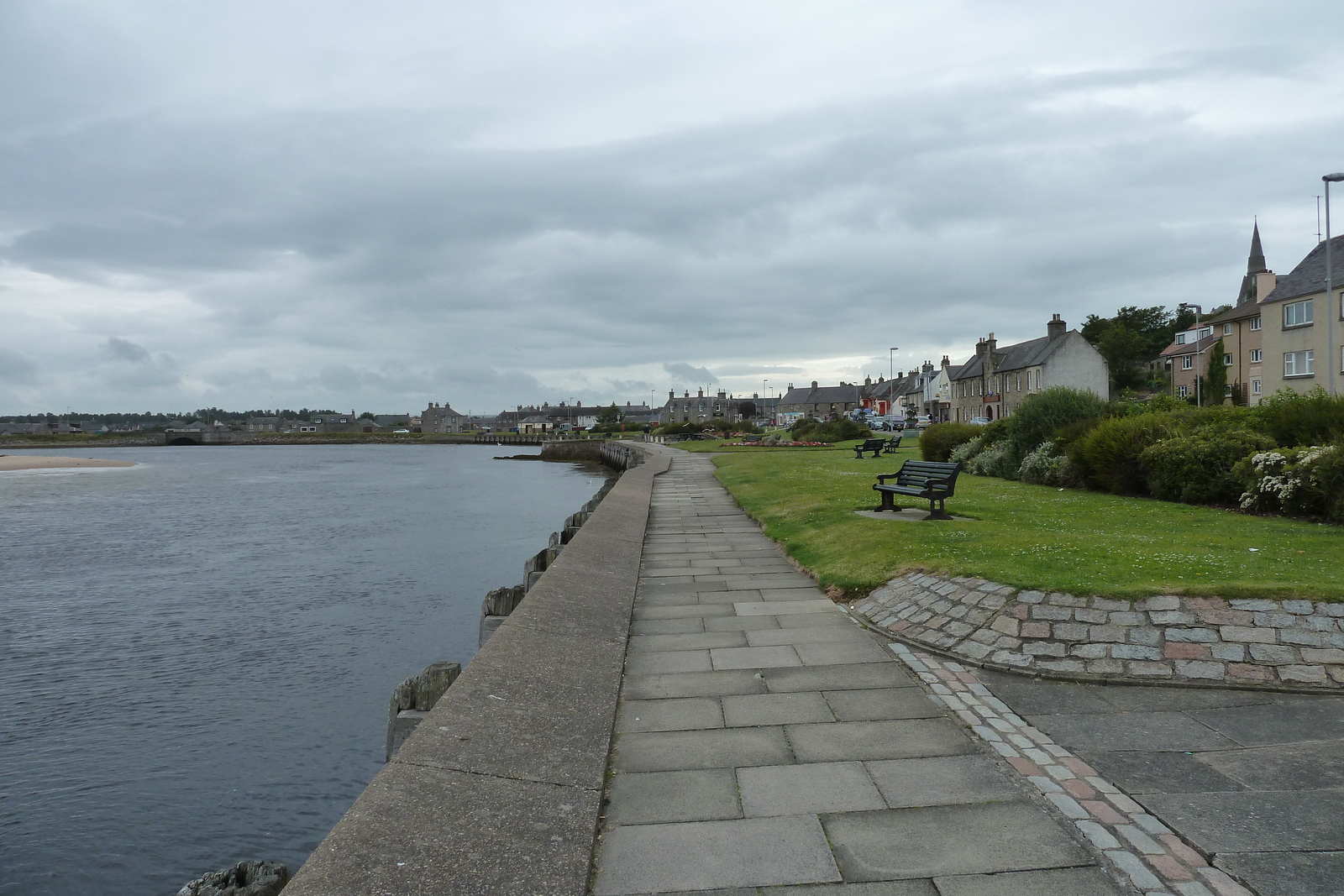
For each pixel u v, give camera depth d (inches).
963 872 141.6
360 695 449.7
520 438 5103.3
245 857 294.5
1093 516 510.0
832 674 255.3
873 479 899.4
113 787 345.1
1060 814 162.2
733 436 3009.4
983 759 189.8
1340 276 1402.6
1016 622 268.8
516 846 144.2
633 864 145.7
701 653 280.8
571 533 557.9
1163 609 258.1
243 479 2298.2
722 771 186.7
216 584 741.3
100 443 5866.1
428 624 591.5
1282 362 1552.7
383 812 148.2
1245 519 484.4
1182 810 161.5
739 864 145.6
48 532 1132.5
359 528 1131.3
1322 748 187.9
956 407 3405.5
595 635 287.1
